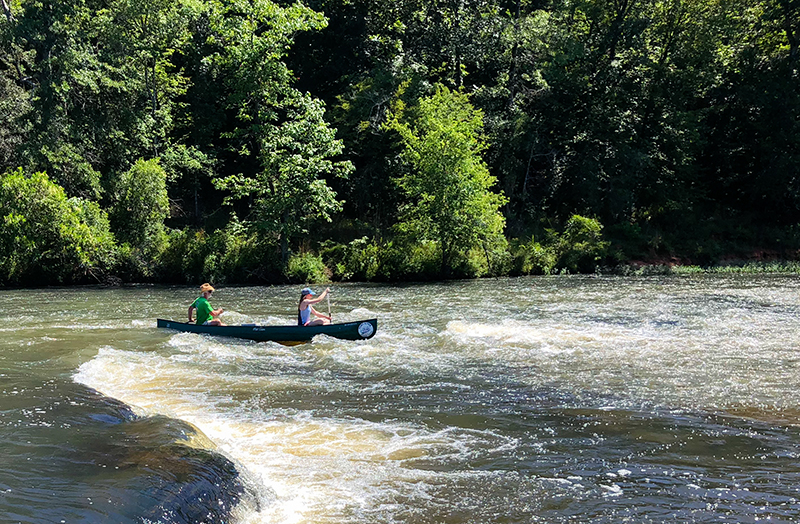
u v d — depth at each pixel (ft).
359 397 27.71
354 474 19.22
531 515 16.60
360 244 88.43
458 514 16.63
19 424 20.86
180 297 64.64
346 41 111.86
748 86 112.06
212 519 15.46
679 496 17.69
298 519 16.29
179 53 111.14
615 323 45.50
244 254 82.94
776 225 116.16
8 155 87.71
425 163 84.23
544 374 31.45
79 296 65.51
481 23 111.55
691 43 109.19
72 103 91.04
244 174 111.14
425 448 21.40
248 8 83.46
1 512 14.26
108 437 19.81
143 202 86.63
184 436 20.27
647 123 112.78
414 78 100.99
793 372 30.99
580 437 22.38
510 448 21.40
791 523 16.12
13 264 75.56
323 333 40.40
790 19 112.98
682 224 110.11
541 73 112.27
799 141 108.58
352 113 100.42
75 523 13.92
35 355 34.12
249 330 40.45
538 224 106.93
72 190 88.12
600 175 108.37
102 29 93.91
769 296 61.00
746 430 22.93
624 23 108.58
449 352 36.96
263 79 84.74
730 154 118.73
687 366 32.53
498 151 106.63
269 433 22.86
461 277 86.22
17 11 96.53
